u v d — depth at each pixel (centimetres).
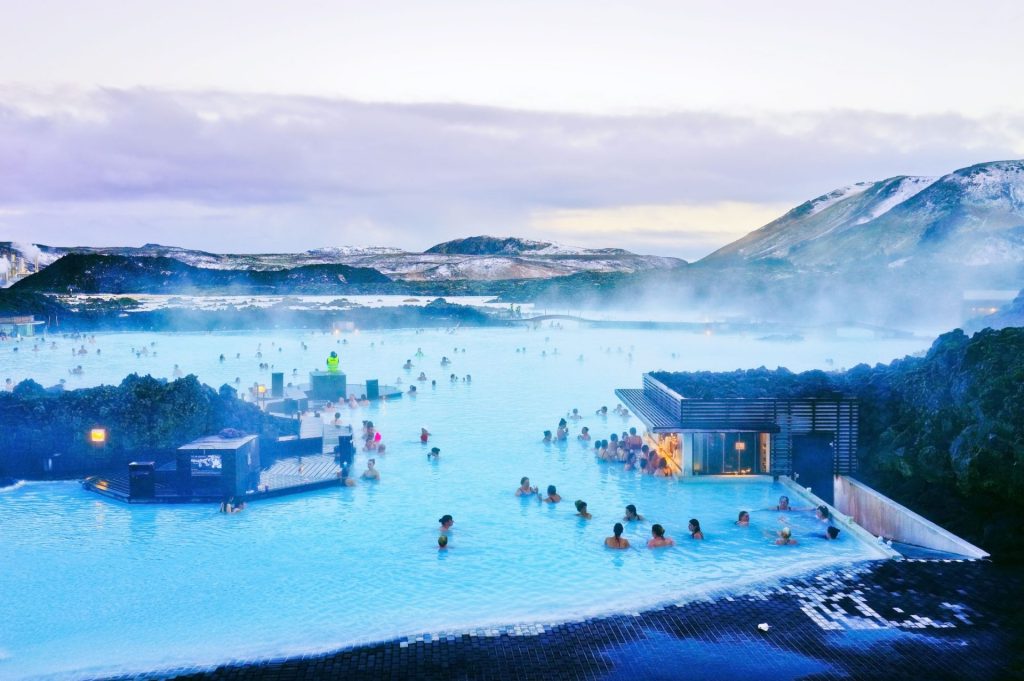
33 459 2872
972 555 1883
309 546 2080
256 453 2716
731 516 2316
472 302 19712
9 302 9794
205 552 2031
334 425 3616
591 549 2039
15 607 1675
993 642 1445
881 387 2936
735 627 1537
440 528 2233
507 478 2805
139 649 1473
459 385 5312
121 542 2112
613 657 1419
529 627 1557
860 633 1496
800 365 6281
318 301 17100
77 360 6819
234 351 7731
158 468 2745
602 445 3127
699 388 3102
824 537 2102
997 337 2658
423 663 1405
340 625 1577
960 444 2272
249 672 1379
